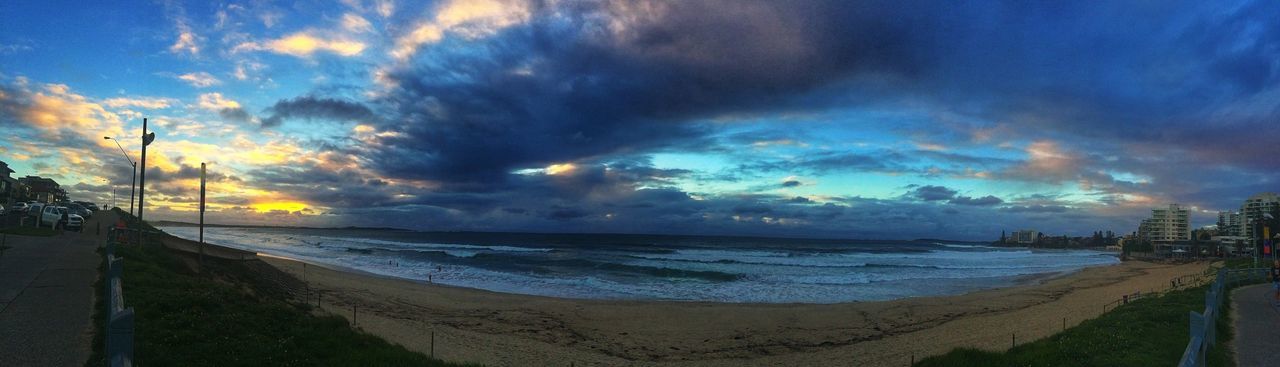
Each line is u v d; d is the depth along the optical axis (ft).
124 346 17.89
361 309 82.79
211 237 390.21
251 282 88.99
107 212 307.78
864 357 59.62
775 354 63.00
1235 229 613.52
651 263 222.28
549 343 66.28
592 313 87.71
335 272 144.15
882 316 89.10
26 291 44.29
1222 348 39.96
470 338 65.57
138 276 52.08
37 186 418.10
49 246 82.69
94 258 67.26
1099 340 43.62
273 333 40.40
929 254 396.16
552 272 173.27
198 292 48.03
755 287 142.72
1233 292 81.66
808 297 125.49
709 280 158.10
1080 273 221.87
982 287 154.10
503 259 231.50
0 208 163.43
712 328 77.56
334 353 38.75
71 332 32.58
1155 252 431.43
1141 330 46.73
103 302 40.60
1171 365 34.65
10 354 28.14
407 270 172.96
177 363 30.32
